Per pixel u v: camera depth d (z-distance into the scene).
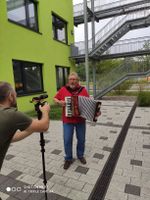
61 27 11.72
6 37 7.04
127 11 13.00
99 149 3.86
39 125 1.42
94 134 4.86
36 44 8.88
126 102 10.73
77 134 3.18
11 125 1.28
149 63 10.77
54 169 3.05
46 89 9.75
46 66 9.73
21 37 7.84
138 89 13.87
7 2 7.22
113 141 4.32
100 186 2.58
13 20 7.59
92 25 13.09
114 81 11.55
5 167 3.15
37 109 1.73
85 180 2.73
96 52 12.05
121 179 2.74
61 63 11.45
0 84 1.38
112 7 12.84
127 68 11.23
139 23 11.79
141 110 8.16
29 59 8.38
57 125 5.96
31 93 8.52
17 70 7.80
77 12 13.59
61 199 2.33
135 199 2.30
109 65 19.02
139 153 3.63
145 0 11.98
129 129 5.27
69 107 2.92
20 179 2.79
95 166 3.13
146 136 4.64
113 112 7.84
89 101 2.82
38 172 2.98
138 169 3.02
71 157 3.18
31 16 8.77
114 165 3.16
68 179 2.76
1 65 6.82
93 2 12.85
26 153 3.75
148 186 2.56
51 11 10.16
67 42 12.37
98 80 12.55
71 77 2.96
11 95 1.39
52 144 4.22
